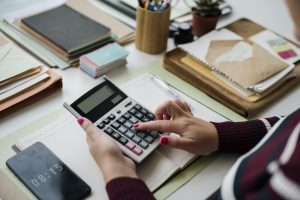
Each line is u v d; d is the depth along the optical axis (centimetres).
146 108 73
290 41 100
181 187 64
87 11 104
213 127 69
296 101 86
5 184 60
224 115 79
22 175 61
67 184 60
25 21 93
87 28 94
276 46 96
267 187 42
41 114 75
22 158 63
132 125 69
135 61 92
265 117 80
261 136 70
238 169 49
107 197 60
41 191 59
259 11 120
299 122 50
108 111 69
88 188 60
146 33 92
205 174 66
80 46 89
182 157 68
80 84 83
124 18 106
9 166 62
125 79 86
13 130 71
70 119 73
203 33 101
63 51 87
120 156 61
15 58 81
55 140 68
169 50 97
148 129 68
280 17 117
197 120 70
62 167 63
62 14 98
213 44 93
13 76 77
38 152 65
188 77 87
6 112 73
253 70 85
